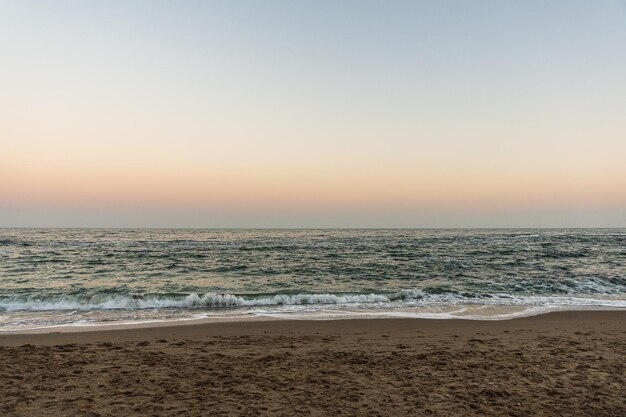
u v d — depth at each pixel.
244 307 13.04
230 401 5.11
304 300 13.95
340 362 6.88
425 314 11.93
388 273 21.58
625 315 11.81
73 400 5.08
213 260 27.58
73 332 9.40
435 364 6.78
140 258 28.62
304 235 75.12
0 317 11.34
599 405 5.08
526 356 7.30
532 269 22.77
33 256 29.77
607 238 56.88
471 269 22.86
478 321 10.88
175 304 13.20
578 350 7.75
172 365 6.62
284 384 5.75
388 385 5.74
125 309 12.55
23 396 5.18
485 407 5.00
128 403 5.01
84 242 48.00
